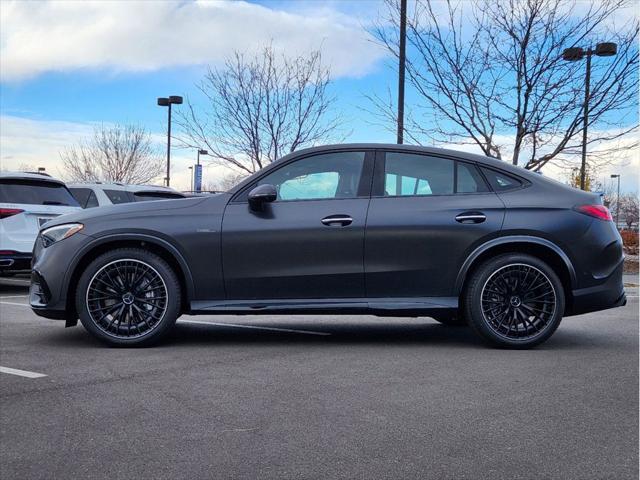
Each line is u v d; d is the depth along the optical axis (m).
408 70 14.61
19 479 3.09
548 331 5.98
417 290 6.05
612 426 3.84
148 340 6.00
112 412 4.05
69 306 6.08
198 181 22.64
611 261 6.11
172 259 6.15
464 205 6.08
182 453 3.40
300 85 19.88
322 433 3.70
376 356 5.68
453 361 5.48
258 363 5.38
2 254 10.00
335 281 6.03
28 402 4.25
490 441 3.58
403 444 3.53
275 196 5.95
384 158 6.23
